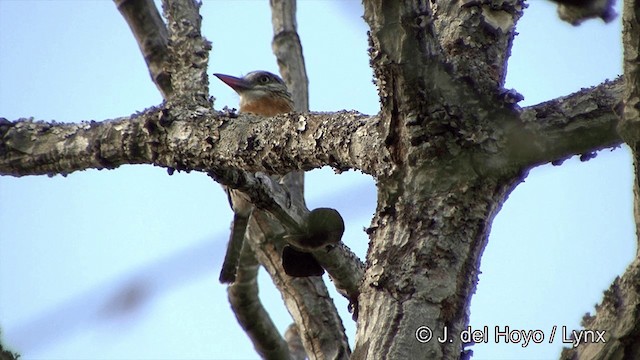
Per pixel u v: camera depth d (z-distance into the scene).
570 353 6.29
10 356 6.48
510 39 7.35
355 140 7.13
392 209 6.62
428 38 6.34
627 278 6.16
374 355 6.07
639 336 6.09
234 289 11.94
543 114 6.52
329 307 10.86
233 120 8.31
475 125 6.52
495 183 6.56
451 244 6.42
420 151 6.54
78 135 9.11
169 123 8.59
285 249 8.64
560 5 7.75
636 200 6.03
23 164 9.31
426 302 6.24
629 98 5.84
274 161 7.88
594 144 6.46
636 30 5.62
